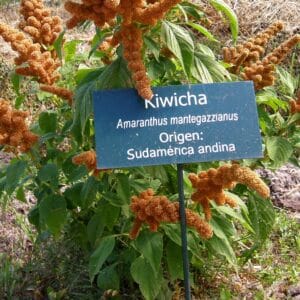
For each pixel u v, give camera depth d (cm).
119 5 55
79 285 79
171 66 66
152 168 67
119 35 60
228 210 67
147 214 59
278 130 73
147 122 58
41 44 77
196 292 79
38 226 74
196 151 58
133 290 78
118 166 57
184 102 59
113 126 58
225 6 66
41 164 71
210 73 63
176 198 69
